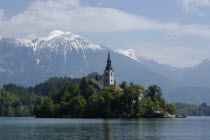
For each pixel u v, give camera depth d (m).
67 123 190.00
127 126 164.00
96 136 117.12
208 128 167.25
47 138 111.81
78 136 117.00
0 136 117.62
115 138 111.88
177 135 126.75
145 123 192.75
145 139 110.62
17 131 137.25
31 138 112.12
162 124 189.38
